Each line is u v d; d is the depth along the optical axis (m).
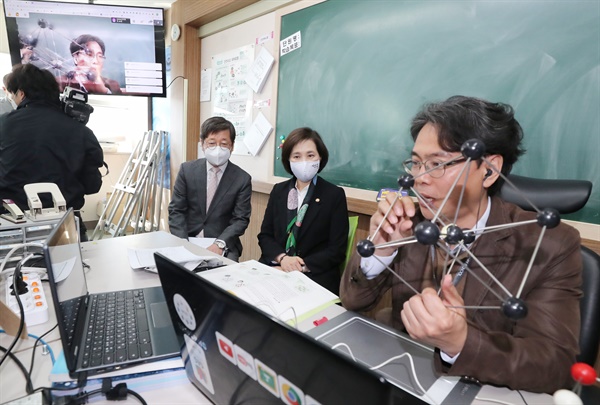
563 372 0.62
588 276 0.83
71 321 0.68
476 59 1.49
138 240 1.59
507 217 0.82
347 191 2.06
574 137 1.27
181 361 0.69
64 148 1.82
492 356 0.59
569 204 0.90
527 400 0.61
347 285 0.93
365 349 0.75
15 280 0.85
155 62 3.18
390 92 1.80
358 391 0.34
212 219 2.15
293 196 1.85
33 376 0.65
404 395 0.61
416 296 0.58
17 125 1.71
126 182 3.72
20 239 1.11
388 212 0.79
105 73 3.09
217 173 2.16
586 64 1.22
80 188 1.96
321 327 0.83
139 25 3.07
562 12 1.26
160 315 0.85
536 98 1.35
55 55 2.95
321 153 1.76
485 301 0.79
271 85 2.50
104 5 2.96
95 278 1.11
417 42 1.67
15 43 2.85
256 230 2.76
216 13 2.78
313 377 0.38
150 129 3.98
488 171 0.74
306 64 2.21
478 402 0.61
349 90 1.99
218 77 3.02
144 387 0.63
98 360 0.66
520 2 1.35
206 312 0.50
